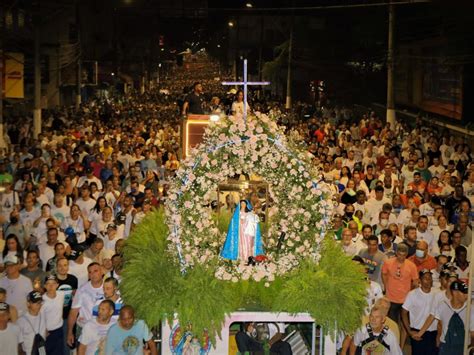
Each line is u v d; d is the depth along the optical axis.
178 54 133.00
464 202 15.84
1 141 26.52
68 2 47.50
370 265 12.64
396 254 12.23
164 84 112.75
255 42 86.00
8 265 11.41
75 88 55.09
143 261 9.63
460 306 10.89
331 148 25.28
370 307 10.84
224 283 9.39
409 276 12.09
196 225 9.53
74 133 29.05
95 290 10.88
